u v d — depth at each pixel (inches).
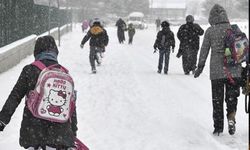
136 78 743.1
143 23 3572.8
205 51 392.8
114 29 3095.5
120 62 996.6
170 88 645.3
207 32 389.7
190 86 669.9
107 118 454.6
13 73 717.9
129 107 509.0
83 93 589.0
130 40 1669.5
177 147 364.2
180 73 826.2
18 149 343.3
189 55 798.5
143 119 454.3
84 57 1085.1
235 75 377.4
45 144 214.7
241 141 378.6
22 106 486.3
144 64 969.5
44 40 226.7
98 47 824.3
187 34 797.9
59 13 1870.1
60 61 975.0
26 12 1034.1
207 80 741.3
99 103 526.3
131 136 393.4
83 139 379.6
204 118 465.4
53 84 215.0
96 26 808.3
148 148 361.1
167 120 450.9
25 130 216.5
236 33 375.9
